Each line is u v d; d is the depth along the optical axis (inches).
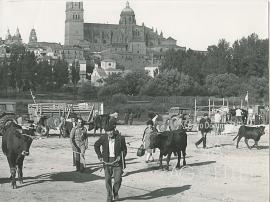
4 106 1731.1
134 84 5334.6
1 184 617.3
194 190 574.2
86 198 529.3
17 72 5329.7
